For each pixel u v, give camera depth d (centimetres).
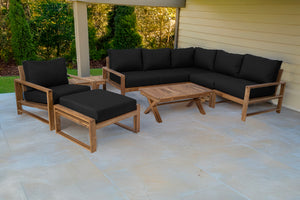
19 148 290
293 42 436
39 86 339
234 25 539
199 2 620
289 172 263
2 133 324
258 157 289
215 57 537
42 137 318
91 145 283
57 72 387
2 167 253
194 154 290
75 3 506
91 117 289
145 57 521
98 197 217
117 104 306
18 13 726
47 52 825
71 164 263
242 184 241
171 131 348
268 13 468
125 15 841
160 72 503
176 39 718
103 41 892
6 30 746
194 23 648
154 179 243
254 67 443
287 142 328
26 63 362
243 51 531
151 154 287
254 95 403
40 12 784
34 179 237
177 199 217
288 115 425
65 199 213
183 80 503
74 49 847
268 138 338
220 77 472
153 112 381
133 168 260
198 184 238
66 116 309
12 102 440
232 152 298
